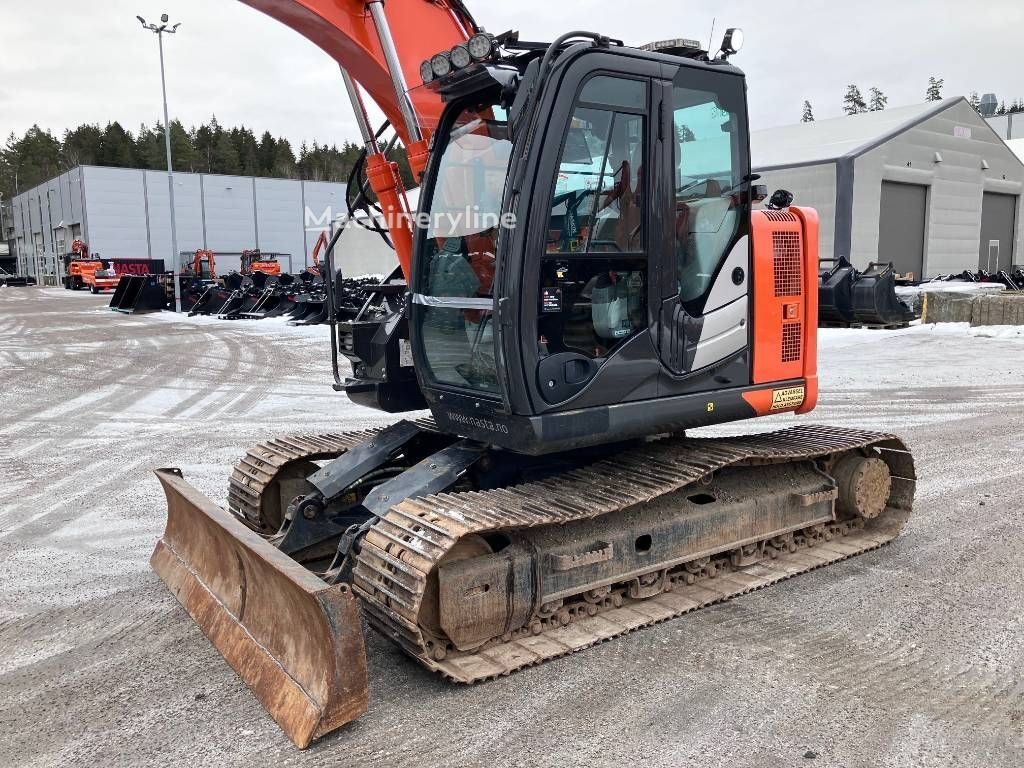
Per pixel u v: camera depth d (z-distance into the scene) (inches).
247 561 148.1
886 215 1148.5
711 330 171.0
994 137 1307.8
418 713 133.6
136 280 1152.2
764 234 180.7
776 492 194.4
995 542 213.0
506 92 145.2
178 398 442.9
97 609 177.9
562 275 147.3
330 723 124.5
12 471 293.7
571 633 157.4
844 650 154.3
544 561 152.3
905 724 129.0
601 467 174.7
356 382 191.6
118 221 2209.6
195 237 2317.9
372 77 181.9
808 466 207.6
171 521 195.2
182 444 334.3
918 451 307.3
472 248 156.7
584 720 130.9
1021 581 187.8
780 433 214.4
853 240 1068.5
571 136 144.9
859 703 135.5
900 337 661.9
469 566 143.3
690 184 164.4
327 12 171.0
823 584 186.5
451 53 147.7
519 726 129.3
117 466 299.6
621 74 147.6
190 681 146.5
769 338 183.0
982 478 271.4
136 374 530.0
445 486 159.5
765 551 197.0
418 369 168.1
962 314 723.4
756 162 1165.1
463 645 145.9
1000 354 569.3
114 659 155.3
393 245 191.6
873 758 119.9
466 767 119.0
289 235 2474.2
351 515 179.8
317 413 399.2
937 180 1203.2
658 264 158.4
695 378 169.0
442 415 165.3
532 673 146.0
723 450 184.5
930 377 480.1
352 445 211.5
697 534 177.8
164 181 2255.2
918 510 239.9
